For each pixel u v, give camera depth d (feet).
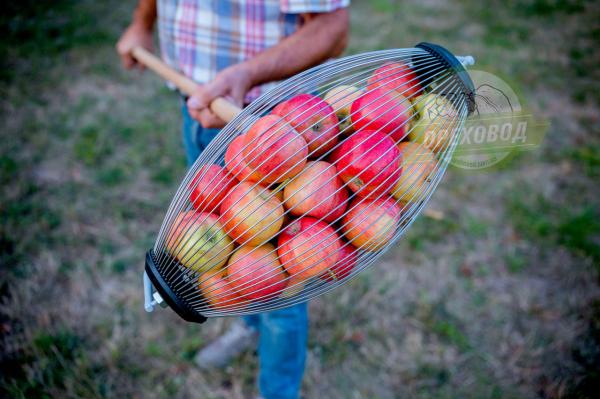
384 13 17.56
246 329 7.18
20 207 9.16
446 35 16.26
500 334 7.77
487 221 9.59
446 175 10.53
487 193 10.21
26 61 13.30
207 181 3.68
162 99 12.39
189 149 6.46
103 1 16.83
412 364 7.35
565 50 15.84
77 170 10.12
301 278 3.58
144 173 10.21
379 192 3.48
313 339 7.60
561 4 19.21
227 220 3.42
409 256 8.83
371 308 8.02
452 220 9.57
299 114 3.52
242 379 7.11
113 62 13.67
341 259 3.55
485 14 18.07
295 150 3.32
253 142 3.36
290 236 3.41
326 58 5.31
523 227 9.43
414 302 8.14
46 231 8.83
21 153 10.36
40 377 6.86
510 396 7.04
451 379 7.21
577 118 12.56
